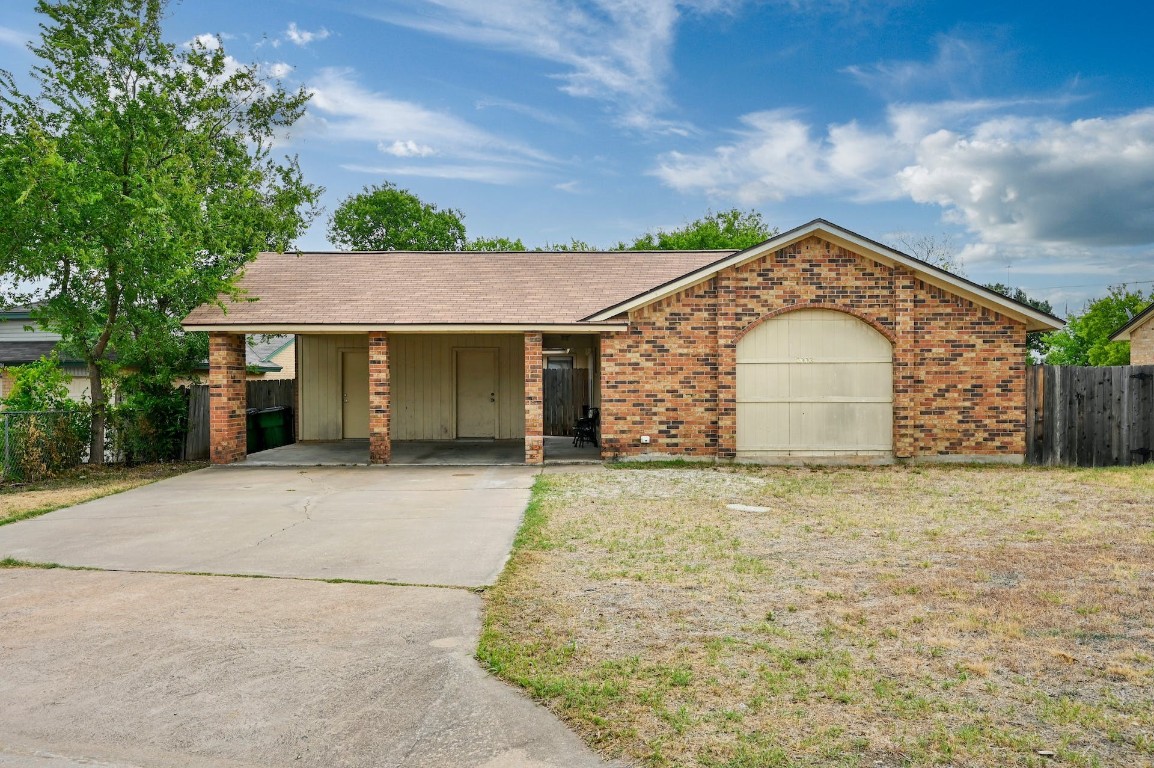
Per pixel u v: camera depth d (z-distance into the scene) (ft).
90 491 39.14
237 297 50.93
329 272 57.67
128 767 11.98
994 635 17.10
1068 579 21.42
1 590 21.48
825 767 11.55
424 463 49.80
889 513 31.63
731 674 15.03
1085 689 14.29
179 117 54.34
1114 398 46.60
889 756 11.87
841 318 47.88
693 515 31.30
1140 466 45.44
